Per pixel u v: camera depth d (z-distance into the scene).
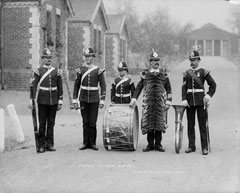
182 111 9.93
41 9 24.38
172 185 7.20
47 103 10.07
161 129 9.91
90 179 7.62
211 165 8.60
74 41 31.92
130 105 10.07
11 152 10.15
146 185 7.21
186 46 34.41
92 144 10.31
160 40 34.00
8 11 24.23
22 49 24.20
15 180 7.60
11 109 11.39
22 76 24.17
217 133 12.83
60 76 10.31
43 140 10.11
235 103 20.52
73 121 15.72
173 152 10.01
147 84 10.02
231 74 28.75
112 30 38.56
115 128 9.84
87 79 10.30
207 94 9.79
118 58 38.78
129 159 9.19
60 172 8.13
